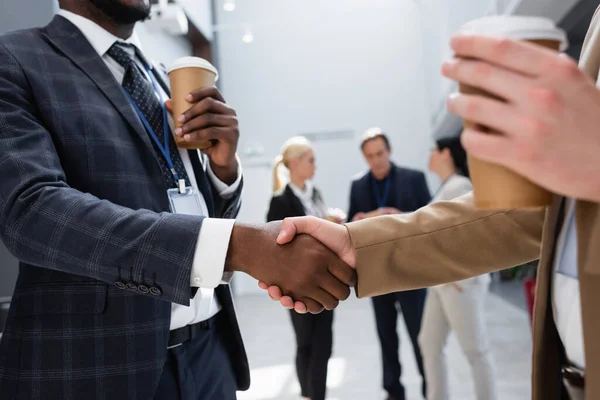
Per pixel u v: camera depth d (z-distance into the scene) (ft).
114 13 3.63
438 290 7.89
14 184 2.55
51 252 2.47
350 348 14.35
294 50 32.58
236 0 32.76
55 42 3.31
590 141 1.14
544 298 1.88
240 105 32.89
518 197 1.32
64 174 2.80
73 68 3.22
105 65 3.39
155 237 2.48
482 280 7.74
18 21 7.42
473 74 1.20
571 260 1.75
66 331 2.82
